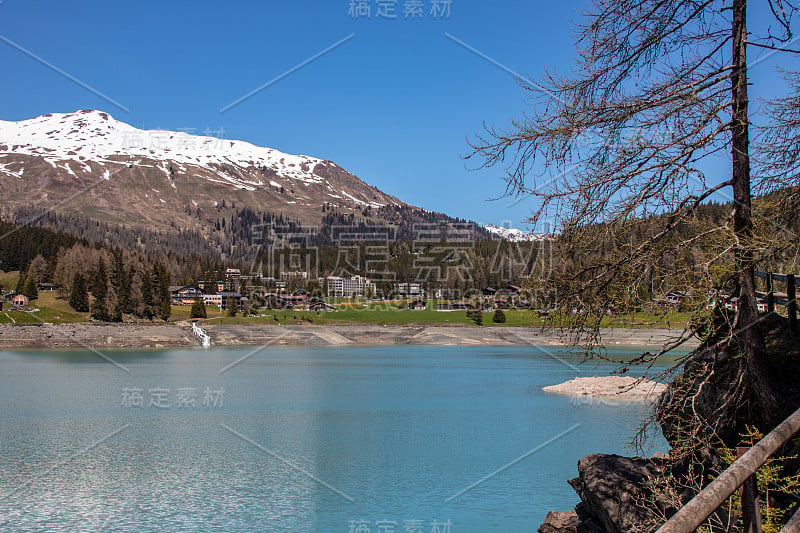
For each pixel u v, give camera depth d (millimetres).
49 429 38375
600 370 70375
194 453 31984
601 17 10859
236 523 21625
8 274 175125
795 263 9695
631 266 10062
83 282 139375
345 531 20812
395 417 42688
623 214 10273
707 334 9945
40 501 24031
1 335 117125
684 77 10648
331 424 40281
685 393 10828
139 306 141125
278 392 56281
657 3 10469
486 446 33250
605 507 11828
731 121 10047
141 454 31781
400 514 22375
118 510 23031
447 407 46688
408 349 115438
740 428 11469
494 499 24094
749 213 10273
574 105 10844
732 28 10398
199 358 95562
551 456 30641
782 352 11633
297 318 151125
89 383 62438
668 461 12234
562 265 10773
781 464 9672
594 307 10430
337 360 92188
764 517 8195
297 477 27406
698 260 9602
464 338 129875
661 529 3801
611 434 35438
